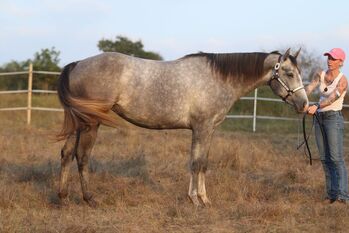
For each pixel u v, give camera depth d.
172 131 14.69
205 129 6.51
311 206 6.56
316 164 10.05
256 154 10.27
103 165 8.84
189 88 6.39
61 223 5.46
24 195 6.62
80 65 6.36
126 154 10.41
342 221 5.71
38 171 7.96
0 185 7.14
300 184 8.17
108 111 6.29
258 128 16.36
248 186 7.52
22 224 5.38
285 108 17.94
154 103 6.36
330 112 6.67
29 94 15.53
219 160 9.60
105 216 5.86
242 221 5.73
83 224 5.40
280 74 6.62
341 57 6.51
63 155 6.37
